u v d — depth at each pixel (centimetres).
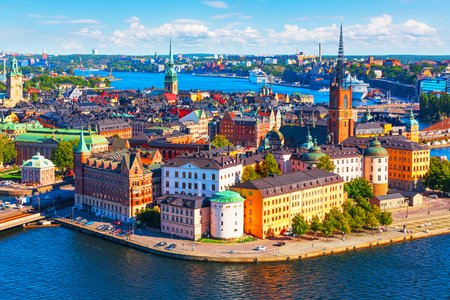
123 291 19750
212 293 19512
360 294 19550
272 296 19288
